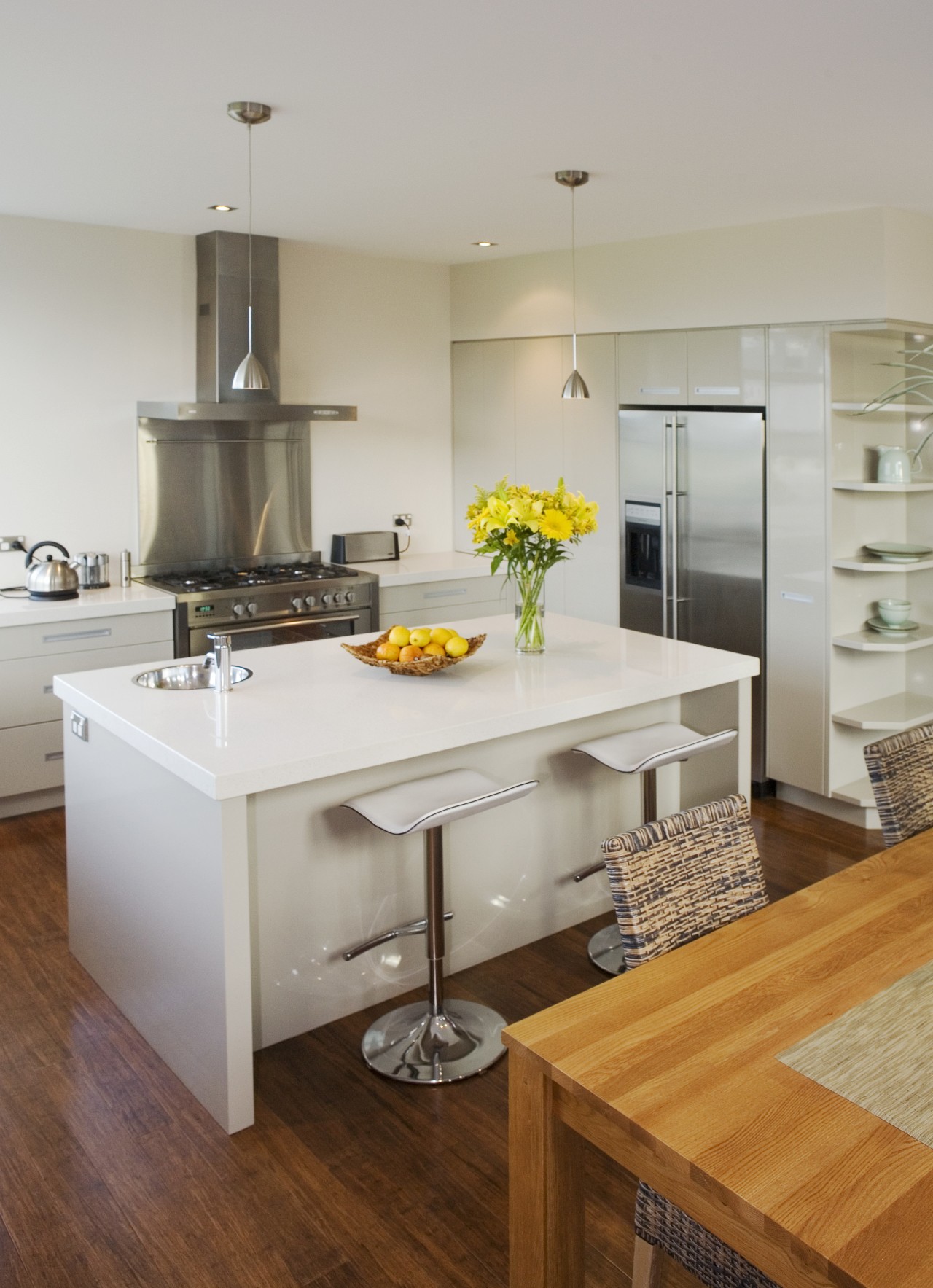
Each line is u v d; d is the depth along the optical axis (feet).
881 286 13.99
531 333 18.90
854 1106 4.86
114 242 16.58
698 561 16.66
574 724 11.78
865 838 14.80
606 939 11.76
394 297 19.75
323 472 19.39
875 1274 3.90
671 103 9.61
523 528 11.53
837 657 15.24
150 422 17.33
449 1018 9.95
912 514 16.34
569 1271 5.79
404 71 8.77
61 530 16.78
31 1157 8.38
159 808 9.23
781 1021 5.56
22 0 7.31
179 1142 8.55
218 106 9.78
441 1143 8.54
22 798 15.69
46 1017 10.42
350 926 10.27
